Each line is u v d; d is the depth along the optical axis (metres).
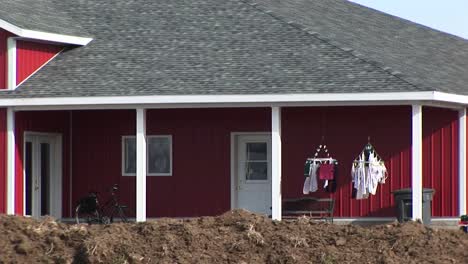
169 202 97.19
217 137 96.38
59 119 97.31
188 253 58.44
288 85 83.81
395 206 90.31
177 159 97.06
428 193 88.12
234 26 95.69
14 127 88.75
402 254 58.97
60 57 93.00
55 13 98.69
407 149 92.06
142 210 84.88
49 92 86.88
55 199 97.50
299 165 94.25
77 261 57.94
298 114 94.31
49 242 59.62
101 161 98.31
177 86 85.56
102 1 103.31
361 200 92.88
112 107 86.06
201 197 96.69
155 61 90.75
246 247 59.28
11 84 88.06
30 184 94.19
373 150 89.56
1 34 88.62
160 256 58.03
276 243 59.59
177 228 60.88
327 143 93.75
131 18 99.25
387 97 80.88
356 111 93.19
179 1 101.81
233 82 85.38
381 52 92.88
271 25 94.88
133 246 58.72
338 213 93.31
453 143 92.38
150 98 84.44
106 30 97.19
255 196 96.25
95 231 60.88
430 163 92.94
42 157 96.19
